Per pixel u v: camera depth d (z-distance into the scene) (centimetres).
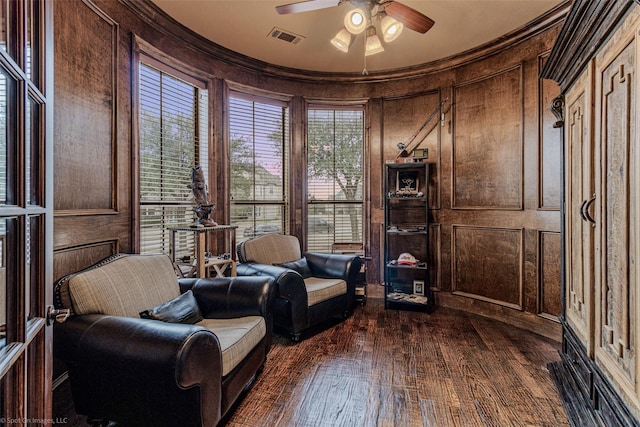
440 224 373
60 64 196
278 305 280
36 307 95
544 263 290
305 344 272
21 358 83
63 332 154
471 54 342
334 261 344
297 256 357
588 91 152
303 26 296
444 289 371
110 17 237
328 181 412
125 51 252
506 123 318
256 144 376
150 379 138
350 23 228
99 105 228
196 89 327
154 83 285
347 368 231
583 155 166
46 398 100
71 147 204
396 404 190
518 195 310
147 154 279
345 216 415
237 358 176
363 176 412
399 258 371
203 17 281
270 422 174
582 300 167
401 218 393
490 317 332
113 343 143
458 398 195
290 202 392
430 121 378
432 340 279
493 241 330
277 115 391
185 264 281
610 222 133
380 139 403
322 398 196
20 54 83
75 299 163
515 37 305
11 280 80
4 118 77
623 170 120
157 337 140
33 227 94
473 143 345
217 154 337
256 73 371
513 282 315
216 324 206
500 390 204
